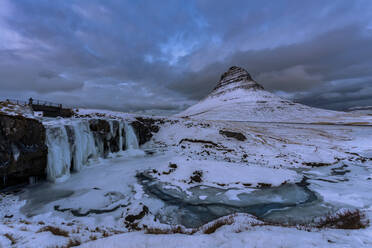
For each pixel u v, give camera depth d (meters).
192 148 28.66
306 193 13.23
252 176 15.98
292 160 23.38
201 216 10.10
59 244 5.06
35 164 13.97
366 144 34.56
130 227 8.57
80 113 32.88
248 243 4.56
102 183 14.52
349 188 13.93
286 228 6.07
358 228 5.96
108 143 23.36
